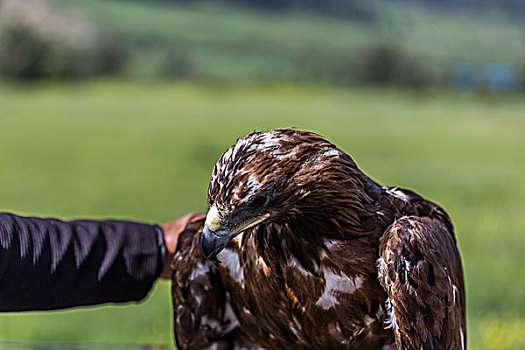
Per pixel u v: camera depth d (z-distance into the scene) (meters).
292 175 2.92
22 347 6.09
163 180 19.42
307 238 3.10
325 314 3.19
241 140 2.98
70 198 16.78
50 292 3.33
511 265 10.23
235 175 2.89
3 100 46.22
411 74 80.56
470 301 8.30
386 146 29.73
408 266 3.05
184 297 3.58
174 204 16.25
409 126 39.03
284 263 3.15
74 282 3.38
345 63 82.62
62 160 23.00
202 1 170.75
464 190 18.66
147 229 3.68
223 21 154.88
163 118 38.94
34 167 21.36
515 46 173.88
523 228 13.34
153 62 86.88
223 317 3.61
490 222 13.75
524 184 20.05
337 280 3.12
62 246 3.36
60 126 33.19
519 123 42.53
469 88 78.25
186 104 48.53
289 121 40.16
